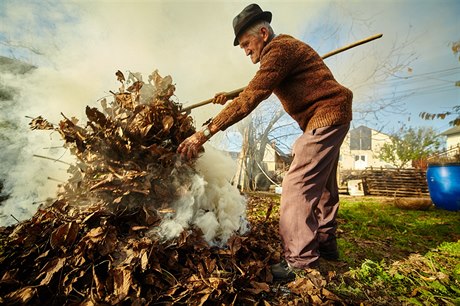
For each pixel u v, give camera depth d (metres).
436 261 1.69
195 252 1.28
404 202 4.04
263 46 1.63
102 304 0.91
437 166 4.32
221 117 1.37
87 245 1.07
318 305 1.13
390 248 1.97
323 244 1.71
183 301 1.04
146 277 1.05
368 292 1.30
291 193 1.44
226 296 1.08
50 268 1.00
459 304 1.17
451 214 3.58
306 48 1.48
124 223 1.24
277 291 1.24
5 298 0.89
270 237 1.88
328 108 1.41
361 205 4.30
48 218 1.22
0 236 1.29
